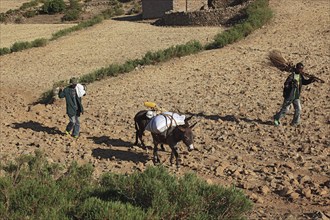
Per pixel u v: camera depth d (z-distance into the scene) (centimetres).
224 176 1013
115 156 1212
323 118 1402
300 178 972
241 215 688
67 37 3809
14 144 1362
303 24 2886
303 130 1305
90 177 862
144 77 2216
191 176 715
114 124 1537
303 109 1511
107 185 785
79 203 718
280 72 2039
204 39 3048
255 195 883
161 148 1248
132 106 1753
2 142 1388
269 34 2780
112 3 7350
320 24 2839
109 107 1767
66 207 685
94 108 1770
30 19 6819
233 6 3756
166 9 4591
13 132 1505
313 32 2686
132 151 1246
